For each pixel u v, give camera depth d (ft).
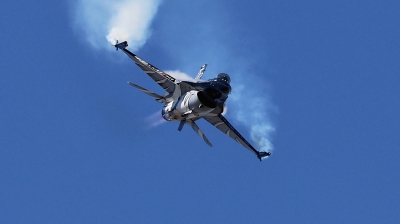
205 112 377.30
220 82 369.30
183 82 380.37
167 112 401.90
